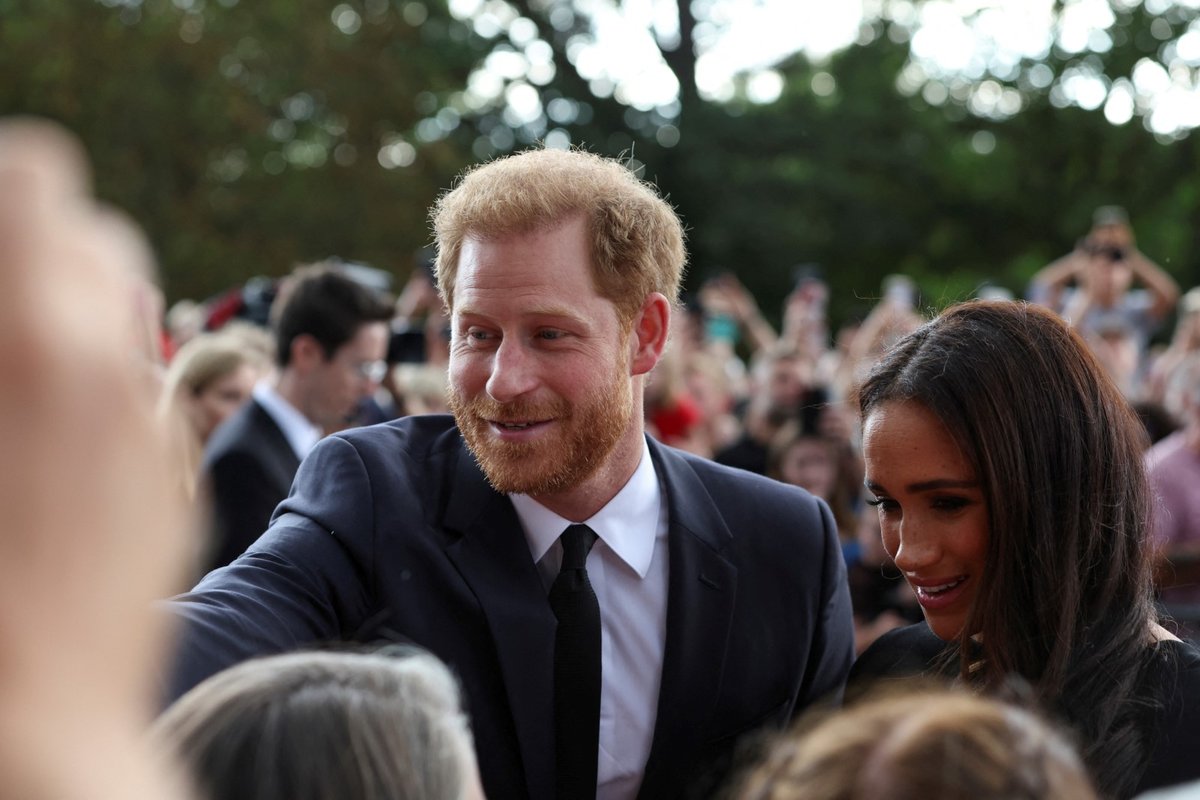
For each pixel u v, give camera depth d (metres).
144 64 20.50
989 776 0.95
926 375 1.87
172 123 20.69
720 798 2.07
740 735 2.25
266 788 1.04
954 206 26.34
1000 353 1.87
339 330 4.11
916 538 1.89
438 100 23.27
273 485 3.92
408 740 1.08
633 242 2.11
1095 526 1.85
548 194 2.06
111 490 0.46
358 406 4.23
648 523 2.28
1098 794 1.69
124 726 0.47
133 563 0.46
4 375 0.44
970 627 1.87
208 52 20.84
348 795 1.04
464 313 2.08
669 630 2.23
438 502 2.24
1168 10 25.55
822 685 2.37
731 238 23.89
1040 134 26.19
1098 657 1.79
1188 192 24.91
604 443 2.11
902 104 26.50
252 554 2.12
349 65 21.55
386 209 21.14
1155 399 6.41
